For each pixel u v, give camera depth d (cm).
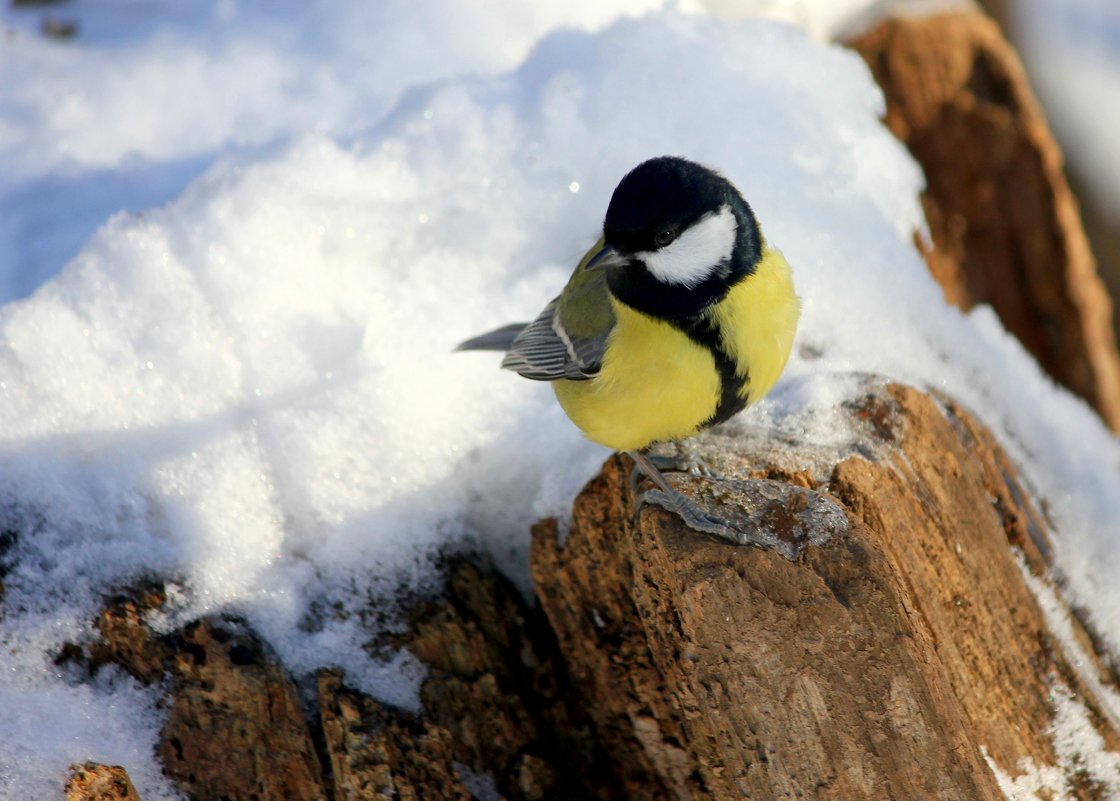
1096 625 731
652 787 701
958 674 629
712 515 583
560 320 668
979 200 1128
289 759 614
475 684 676
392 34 1166
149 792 593
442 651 678
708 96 912
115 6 1268
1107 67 1775
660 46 939
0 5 1270
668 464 650
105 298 767
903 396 696
